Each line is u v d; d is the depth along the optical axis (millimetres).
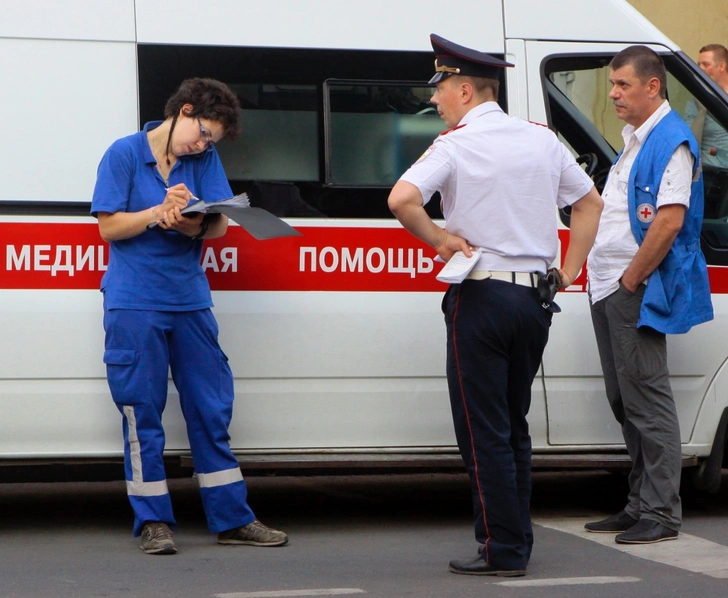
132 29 16203
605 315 16422
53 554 15508
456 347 13648
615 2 17922
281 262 16516
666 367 16234
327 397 16734
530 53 17422
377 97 16875
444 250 13477
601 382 17500
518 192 13398
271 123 16562
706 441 17766
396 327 16812
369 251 16719
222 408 15609
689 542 16234
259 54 16547
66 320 15992
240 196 14445
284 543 16078
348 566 14812
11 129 15844
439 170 13203
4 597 13133
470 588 13562
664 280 15906
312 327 16578
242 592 13336
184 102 14953
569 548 15922
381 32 16906
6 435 15977
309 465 16500
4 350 15836
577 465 17172
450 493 21547
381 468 17562
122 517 18609
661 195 15609
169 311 15125
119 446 16328
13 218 15820
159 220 14617
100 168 14953
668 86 18016
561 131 17578
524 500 14328
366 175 16812
